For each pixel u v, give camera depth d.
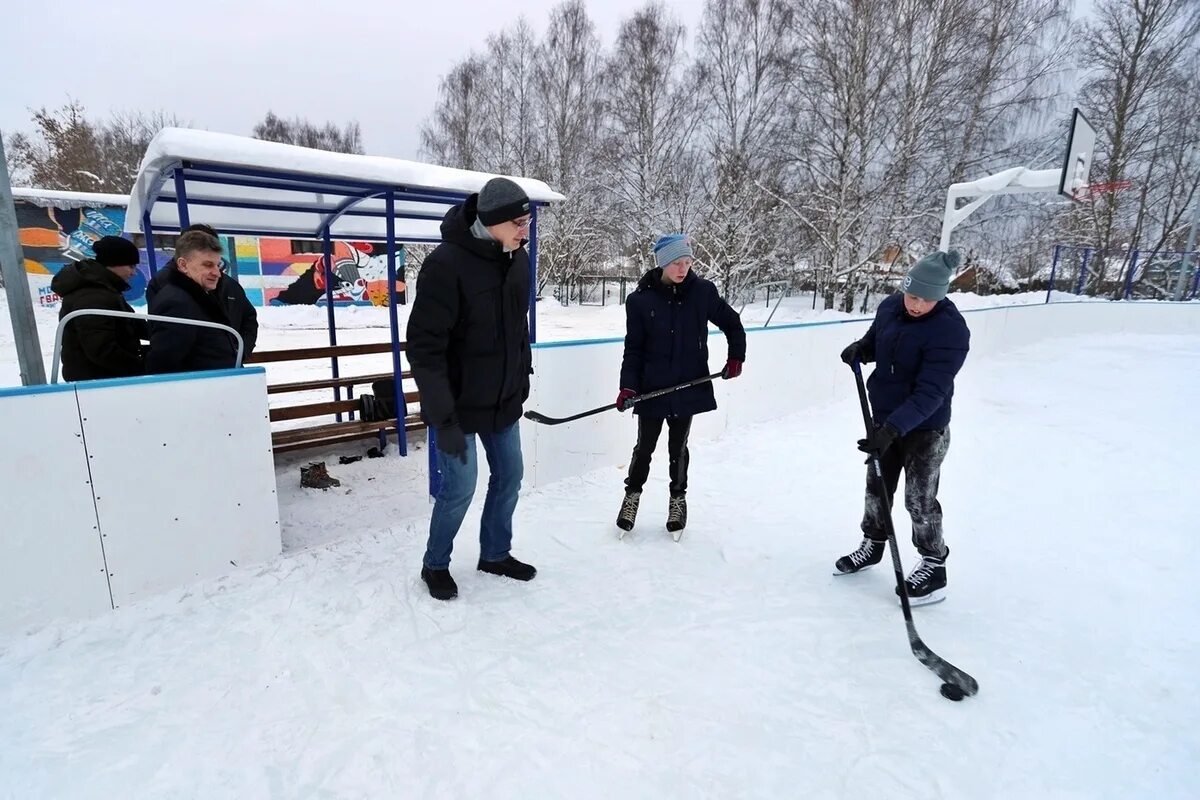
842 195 15.37
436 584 2.38
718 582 2.60
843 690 1.95
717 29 17.41
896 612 2.40
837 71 15.21
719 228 16.20
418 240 5.93
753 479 3.89
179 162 2.82
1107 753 1.71
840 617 2.36
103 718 1.71
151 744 1.63
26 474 1.98
